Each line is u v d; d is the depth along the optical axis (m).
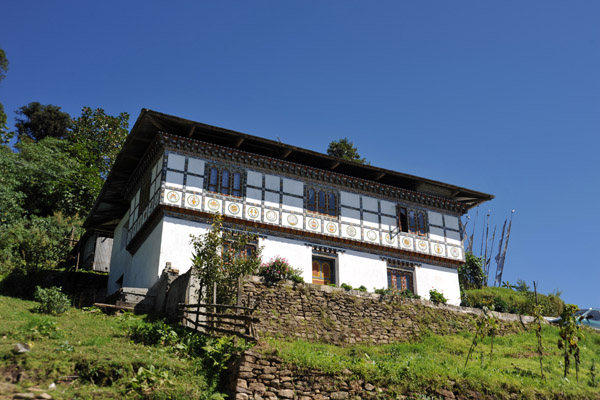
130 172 32.50
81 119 52.69
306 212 29.95
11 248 34.16
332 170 31.97
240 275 22.06
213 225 23.34
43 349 15.56
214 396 15.04
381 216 32.16
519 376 20.44
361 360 18.02
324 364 16.91
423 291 31.83
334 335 24.45
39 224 39.94
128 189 33.62
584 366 23.92
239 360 16.14
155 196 27.56
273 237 28.61
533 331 29.30
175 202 26.84
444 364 20.62
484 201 35.97
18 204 40.75
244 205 28.38
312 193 30.66
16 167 45.91
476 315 28.89
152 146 28.64
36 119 60.94
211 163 28.42
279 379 16.06
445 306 28.45
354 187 32.00
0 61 53.59
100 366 14.95
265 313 23.38
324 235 29.89
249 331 17.73
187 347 17.38
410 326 26.62
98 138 52.03
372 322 25.73
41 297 20.42
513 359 23.59
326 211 30.67
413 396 17.27
